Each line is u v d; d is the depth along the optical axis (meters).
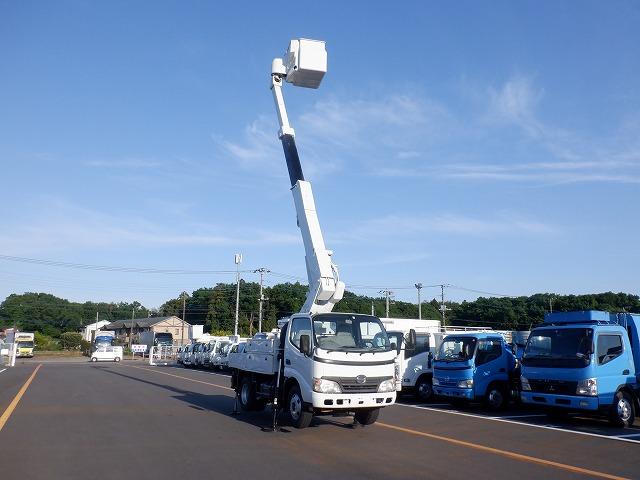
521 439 10.97
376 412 11.96
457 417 14.32
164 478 7.55
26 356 66.25
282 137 13.54
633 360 13.64
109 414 13.79
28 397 17.55
